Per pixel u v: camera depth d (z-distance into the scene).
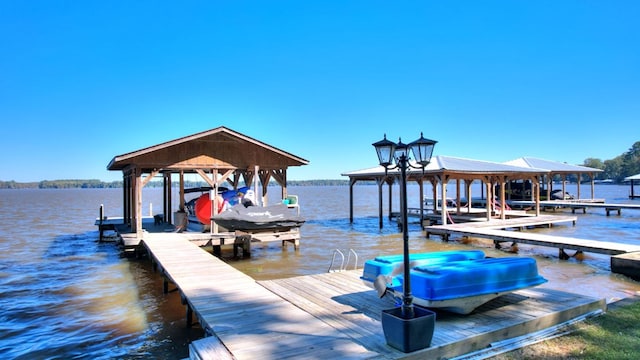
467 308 5.34
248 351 4.28
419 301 5.23
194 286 7.05
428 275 5.33
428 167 19.23
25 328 7.05
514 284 5.73
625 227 20.59
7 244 17.69
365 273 6.35
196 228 16.02
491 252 13.97
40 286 10.05
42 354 6.00
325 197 79.38
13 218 32.53
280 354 4.20
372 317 5.43
